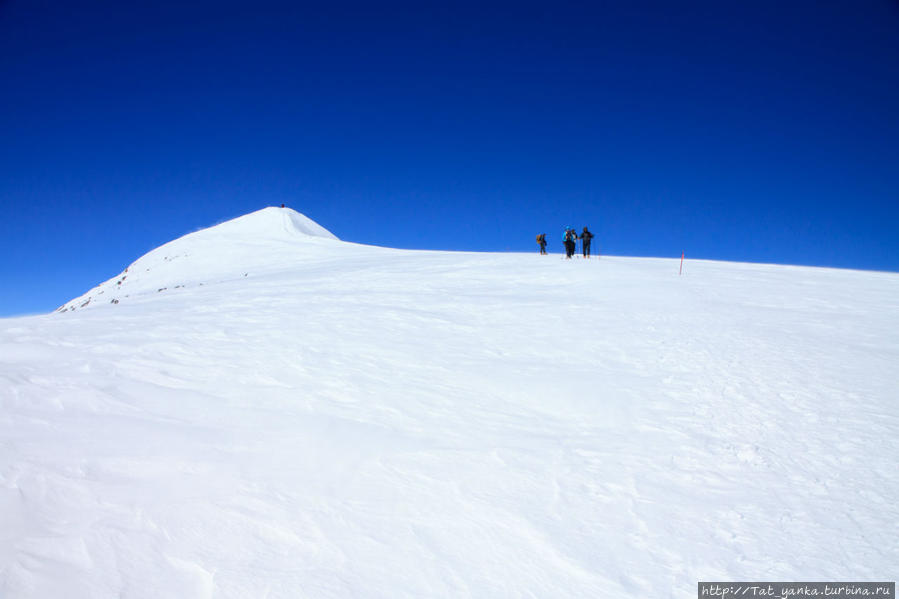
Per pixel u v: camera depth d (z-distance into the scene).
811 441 7.15
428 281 22.34
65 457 6.63
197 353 11.22
